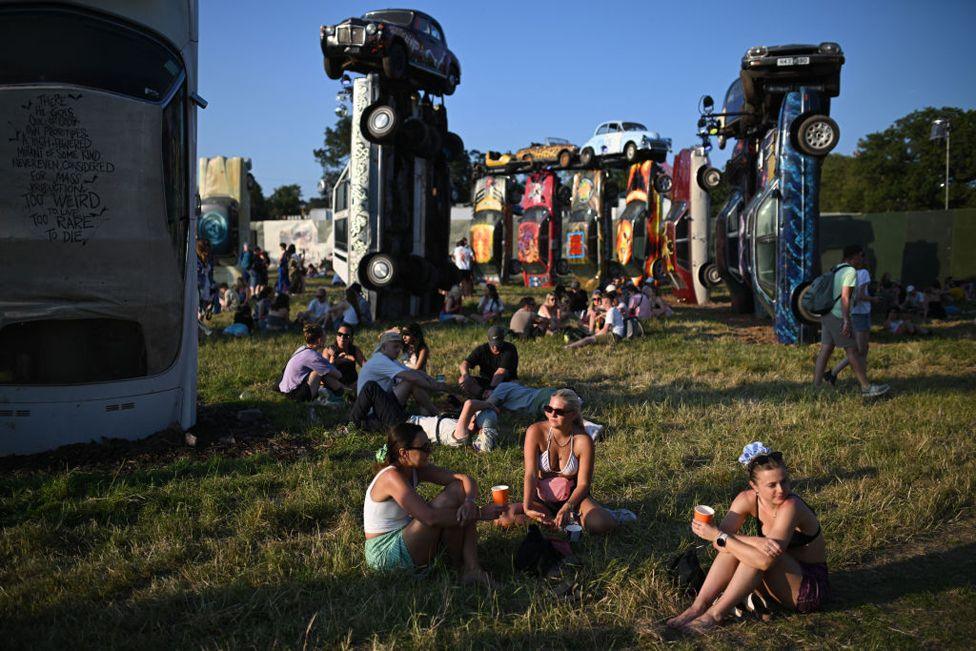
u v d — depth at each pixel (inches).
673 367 436.8
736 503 155.4
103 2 253.8
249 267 780.0
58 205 246.4
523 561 171.9
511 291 1103.6
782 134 530.9
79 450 248.2
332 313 595.5
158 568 172.6
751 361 446.3
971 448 259.0
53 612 150.0
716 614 146.5
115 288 256.4
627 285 692.1
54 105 244.7
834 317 358.0
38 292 245.9
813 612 151.9
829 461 250.5
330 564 172.6
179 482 229.5
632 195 1118.4
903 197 2389.3
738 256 717.9
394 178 683.4
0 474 231.5
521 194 1339.8
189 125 286.7
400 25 662.5
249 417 305.7
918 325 644.1
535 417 319.0
